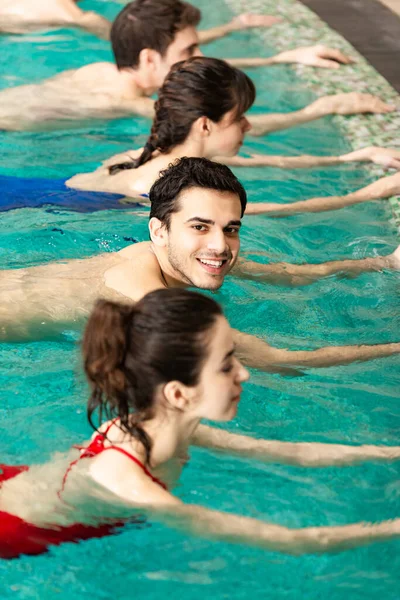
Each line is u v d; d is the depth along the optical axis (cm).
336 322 486
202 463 372
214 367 327
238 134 582
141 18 703
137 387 326
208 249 434
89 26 909
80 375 427
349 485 367
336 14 936
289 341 468
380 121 722
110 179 605
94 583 321
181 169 439
